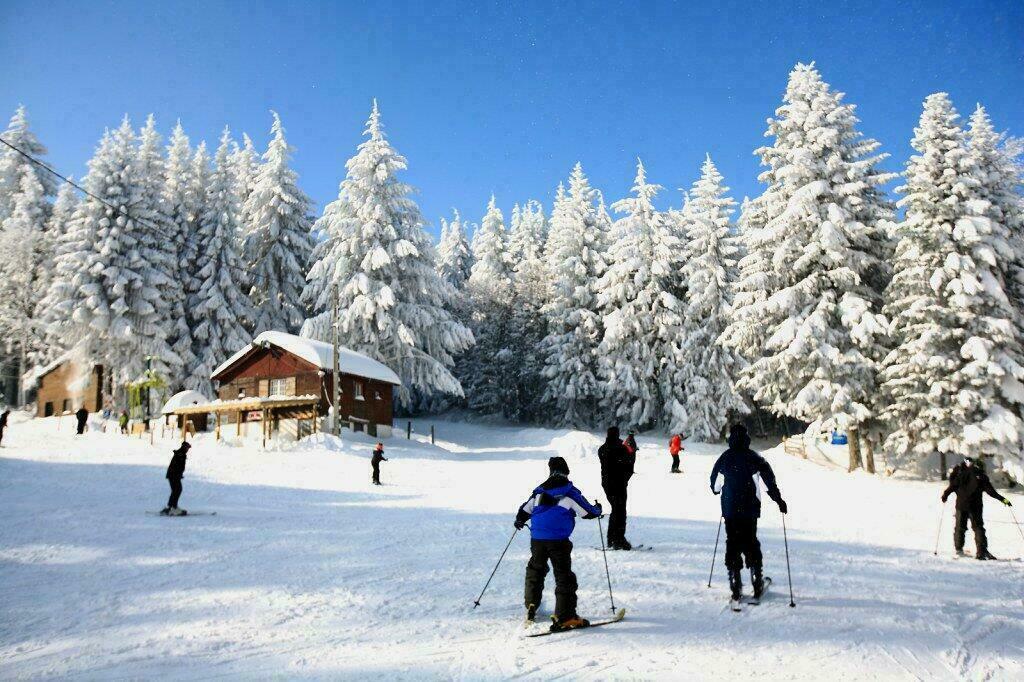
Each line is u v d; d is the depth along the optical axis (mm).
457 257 72312
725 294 39688
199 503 14344
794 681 4699
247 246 46656
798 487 20156
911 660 5270
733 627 5969
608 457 9703
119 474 18828
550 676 4676
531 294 52219
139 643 5418
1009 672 5078
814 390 25875
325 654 5141
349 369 34375
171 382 40656
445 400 58375
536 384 51188
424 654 5145
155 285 41031
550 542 5961
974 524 9914
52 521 11430
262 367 36531
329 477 20812
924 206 24781
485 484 20000
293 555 9062
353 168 40156
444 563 8586
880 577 8242
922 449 23516
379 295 37656
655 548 9656
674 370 40375
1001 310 23672
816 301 27281
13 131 55844
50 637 5570
